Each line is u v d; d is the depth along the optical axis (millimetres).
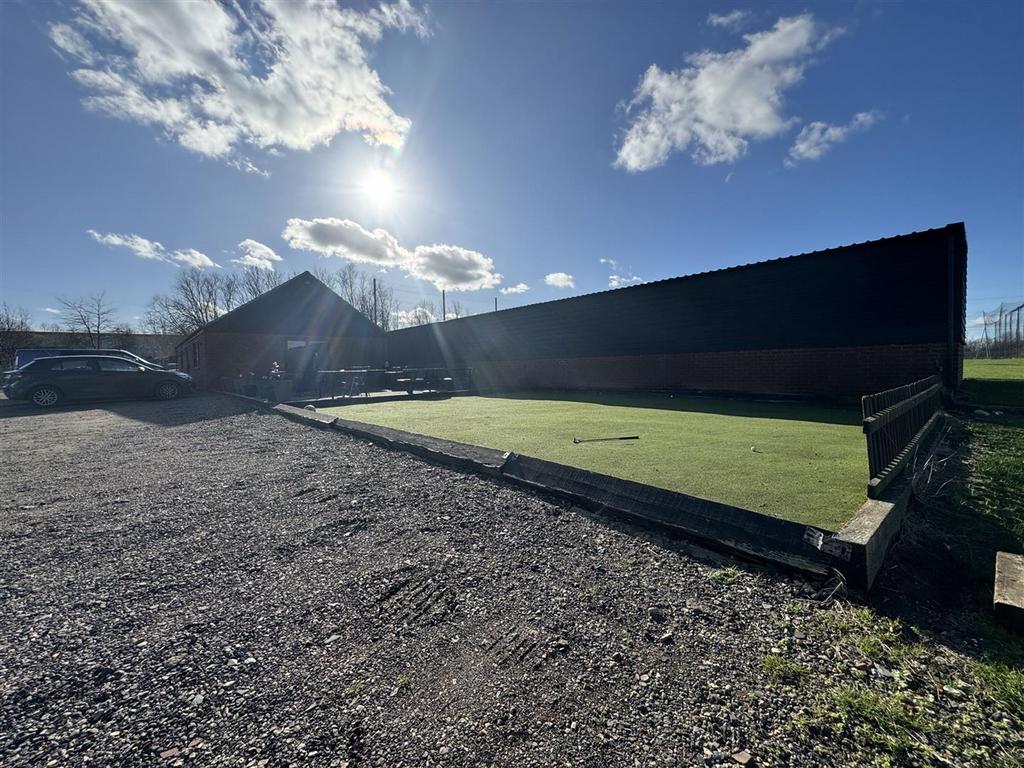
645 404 10094
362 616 2090
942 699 1509
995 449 4594
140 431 7422
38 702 1567
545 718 1476
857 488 3404
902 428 3840
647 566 2459
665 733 1403
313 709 1533
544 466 3785
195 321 40125
